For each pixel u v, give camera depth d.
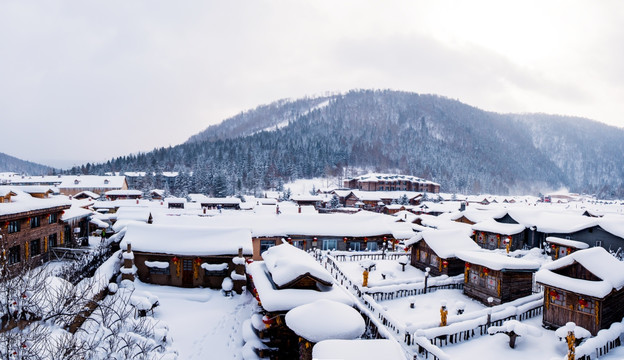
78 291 18.33
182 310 24.58
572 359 16.30
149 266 28.09
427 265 31.78
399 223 43.28
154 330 18.33
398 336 19.72
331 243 39.62
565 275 21.16
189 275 28.34
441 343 19.25
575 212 64.44
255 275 22.47
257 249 38.34
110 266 27.62
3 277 11.97
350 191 124.94
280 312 18.44
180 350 19.36
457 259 29.83
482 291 25.34
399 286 26.17
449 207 82.88
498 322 21.27
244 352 18.70
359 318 16.03
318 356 12.12
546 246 42.12
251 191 153.75
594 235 39.00
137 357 14.73
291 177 190.38
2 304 11.73
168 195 122.88
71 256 35.78
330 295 19.20
